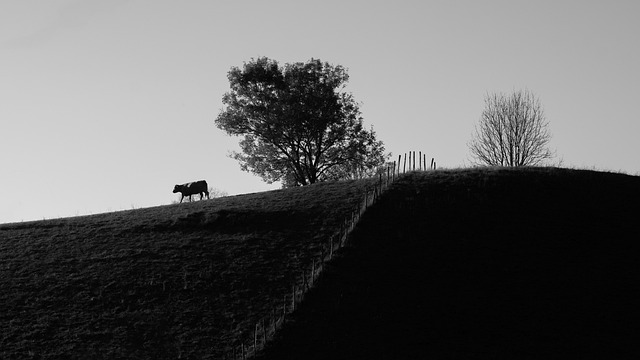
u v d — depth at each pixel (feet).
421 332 154.71
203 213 210.18
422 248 182.60
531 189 209.26
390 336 153.28
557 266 176.86
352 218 197.06
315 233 192.95
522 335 154.81
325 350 148.87
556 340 153.58
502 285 169.89
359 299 163.94
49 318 161.58
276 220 203.21
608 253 182.39
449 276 172.55
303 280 170.91
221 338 152.56
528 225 192.54
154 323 158.71
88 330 156.76
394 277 171.83
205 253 186.70
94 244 196.13
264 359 145.79
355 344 150.71
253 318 158.71
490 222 193.47
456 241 185.57
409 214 197.16
